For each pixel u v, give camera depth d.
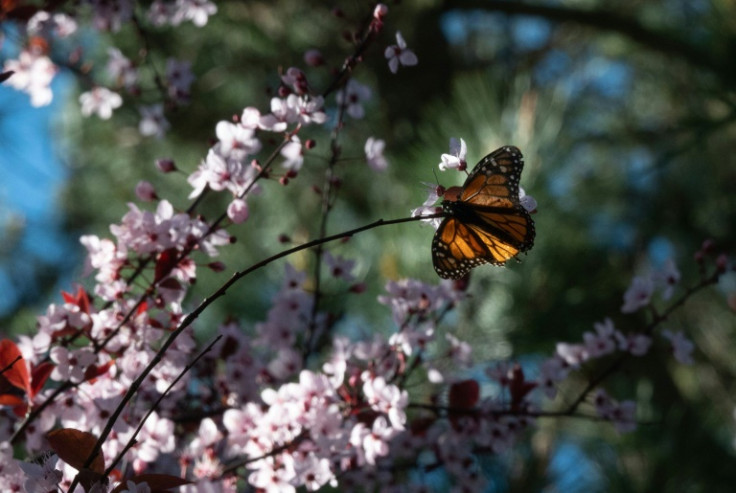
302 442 1.15
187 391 1.23
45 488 1.00
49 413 1.14
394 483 1.28
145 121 1.37
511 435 1.24
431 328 1.20
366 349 1.22
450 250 1.07
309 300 1.27
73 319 1.12
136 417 1.17
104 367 1.12
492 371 1.25
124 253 1.14
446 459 1.26
